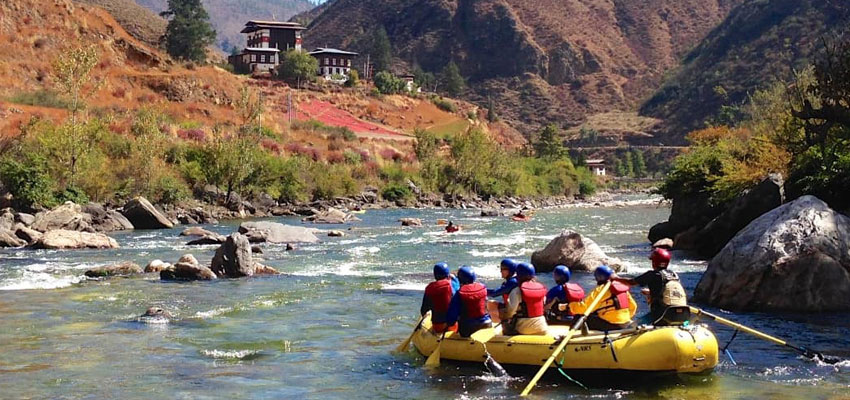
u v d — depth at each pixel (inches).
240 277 780.6
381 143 3479.3
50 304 620.1
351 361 445.4
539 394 378.3
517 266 430.3
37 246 1046.4
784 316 552.7
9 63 2689.5
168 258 946.7
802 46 7249.0
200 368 429.7
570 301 430.6
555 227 1545.3
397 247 1097.4
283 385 397.4
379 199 2475.4
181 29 5083.7
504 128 6387.8
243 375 415.8
